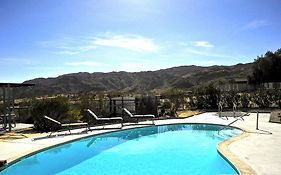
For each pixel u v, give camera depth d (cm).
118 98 2166
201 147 1204
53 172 886
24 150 994
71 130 1491
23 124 1758
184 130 1664
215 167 908
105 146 1262
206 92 2634
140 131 1609
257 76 5316
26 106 2030
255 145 997
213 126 1669
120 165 967
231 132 1479
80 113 1883
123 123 1767
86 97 2288
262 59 5322
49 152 1070
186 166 931
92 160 1032
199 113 2300
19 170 896
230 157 829
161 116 2161
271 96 2498
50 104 1573
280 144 1009
